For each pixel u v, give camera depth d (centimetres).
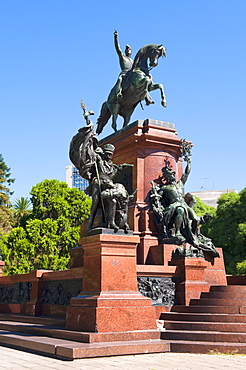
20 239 4078
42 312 1484
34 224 3984
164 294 1283
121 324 1023
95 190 1161
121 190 1149
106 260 1077
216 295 1259
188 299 1277
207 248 1503
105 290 1055
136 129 1692
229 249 3800
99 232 1097
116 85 1847
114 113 1842
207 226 4031
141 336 1029
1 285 1853
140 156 1675
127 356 930
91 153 1185
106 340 979
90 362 853
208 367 806
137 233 1577
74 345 924
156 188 1625
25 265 3916
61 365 822
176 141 1716
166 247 1462
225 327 1068
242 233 3544
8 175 6081
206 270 1488
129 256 1112
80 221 4188
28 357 934
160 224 1565
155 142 1673
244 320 1095
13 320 1521
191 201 1648
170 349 1002
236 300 1189
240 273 3412
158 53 1814
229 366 819
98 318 1000
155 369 779
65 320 1163
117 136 1784
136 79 1773
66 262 3903
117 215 1132
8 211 5781
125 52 1953
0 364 841
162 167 1686
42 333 1140
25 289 1622
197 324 1094
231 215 3797
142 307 1063
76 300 1085
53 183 4319
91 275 1098
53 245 3922
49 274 1461
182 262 1316
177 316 1185
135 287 1102
